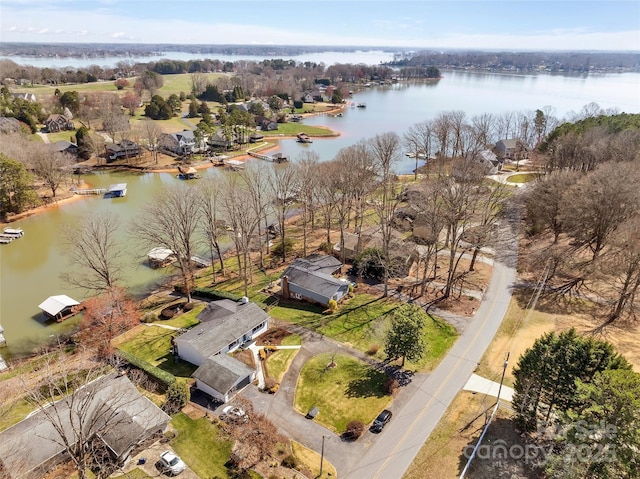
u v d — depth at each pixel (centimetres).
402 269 6250
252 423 3600
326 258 6469
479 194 6606
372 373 4275
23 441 3256
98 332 5028
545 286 5741
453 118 14338
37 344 5025
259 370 4372
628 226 4950
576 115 15700
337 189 8112
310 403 3925
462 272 6241
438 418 3700
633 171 5928
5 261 7075
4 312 5678
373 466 3262
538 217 6912
